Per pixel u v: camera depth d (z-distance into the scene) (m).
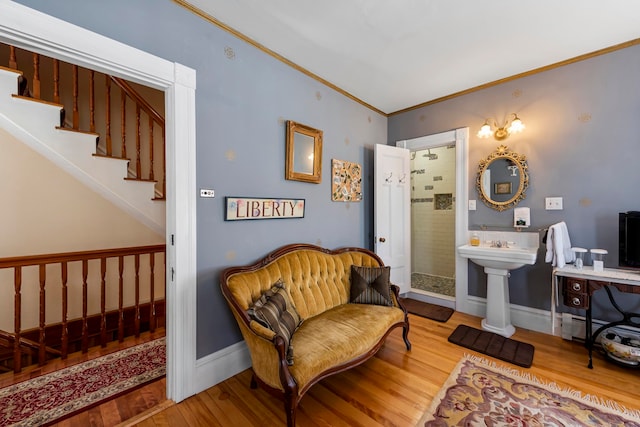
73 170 2.25
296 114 2.53
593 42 2.21
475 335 2.57
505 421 1.53
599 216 2.37
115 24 1.46
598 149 2.36
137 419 1.58
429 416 1.58
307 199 2.66
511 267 2.52
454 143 3.23
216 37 1.92
